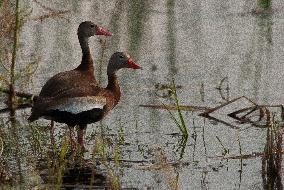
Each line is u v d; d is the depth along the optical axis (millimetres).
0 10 18078
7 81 16484
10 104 16531
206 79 17891
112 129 15211
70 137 14156
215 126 15414
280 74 18094
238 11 22016
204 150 14164
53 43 19703
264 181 12789
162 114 16016
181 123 15500
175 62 18859
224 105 15773
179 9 22109
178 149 14203
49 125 15414
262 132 15062
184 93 17141
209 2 22688
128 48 19609
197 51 19500
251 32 20672
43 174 12906
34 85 17375
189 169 13297
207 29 20828
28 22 20781
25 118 15836
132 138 14703
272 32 20672
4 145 14164
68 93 14031
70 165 13375
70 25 20781
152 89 17359
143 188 12383
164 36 20375
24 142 14391
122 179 12758
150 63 18797
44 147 14172
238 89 17312
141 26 20922
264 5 22125
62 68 18250
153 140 14602
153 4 22422
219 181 12781
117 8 21922
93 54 19203
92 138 14789
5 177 12617
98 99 14375
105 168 13266
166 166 13305
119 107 16375
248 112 15930
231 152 14055
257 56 19156
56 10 21188
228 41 20109
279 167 12844
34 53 18969
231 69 18438
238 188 12477
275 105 15727
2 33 17703
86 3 22203
